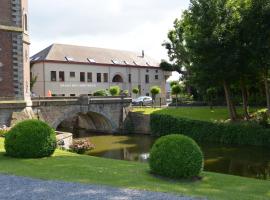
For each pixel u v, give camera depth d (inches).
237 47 1155.9
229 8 1186.6
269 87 1337.4
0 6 1123.3
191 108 1771.7
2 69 1125.1
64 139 961.5
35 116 1325.0
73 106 1537.9
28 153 604.7
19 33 1157.1
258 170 850.1
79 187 395.5
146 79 2773.1
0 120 1090.1
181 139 510.0
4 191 377.4
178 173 494.3
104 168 538.9
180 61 2234.3
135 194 372.8
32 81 2279.8
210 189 444.5
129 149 1221.7
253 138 1179.3
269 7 1069.8
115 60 2620.6
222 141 1258.6
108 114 1672.0
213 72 1207.6
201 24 1214.3
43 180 430.0
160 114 1539.1
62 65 2322.8
